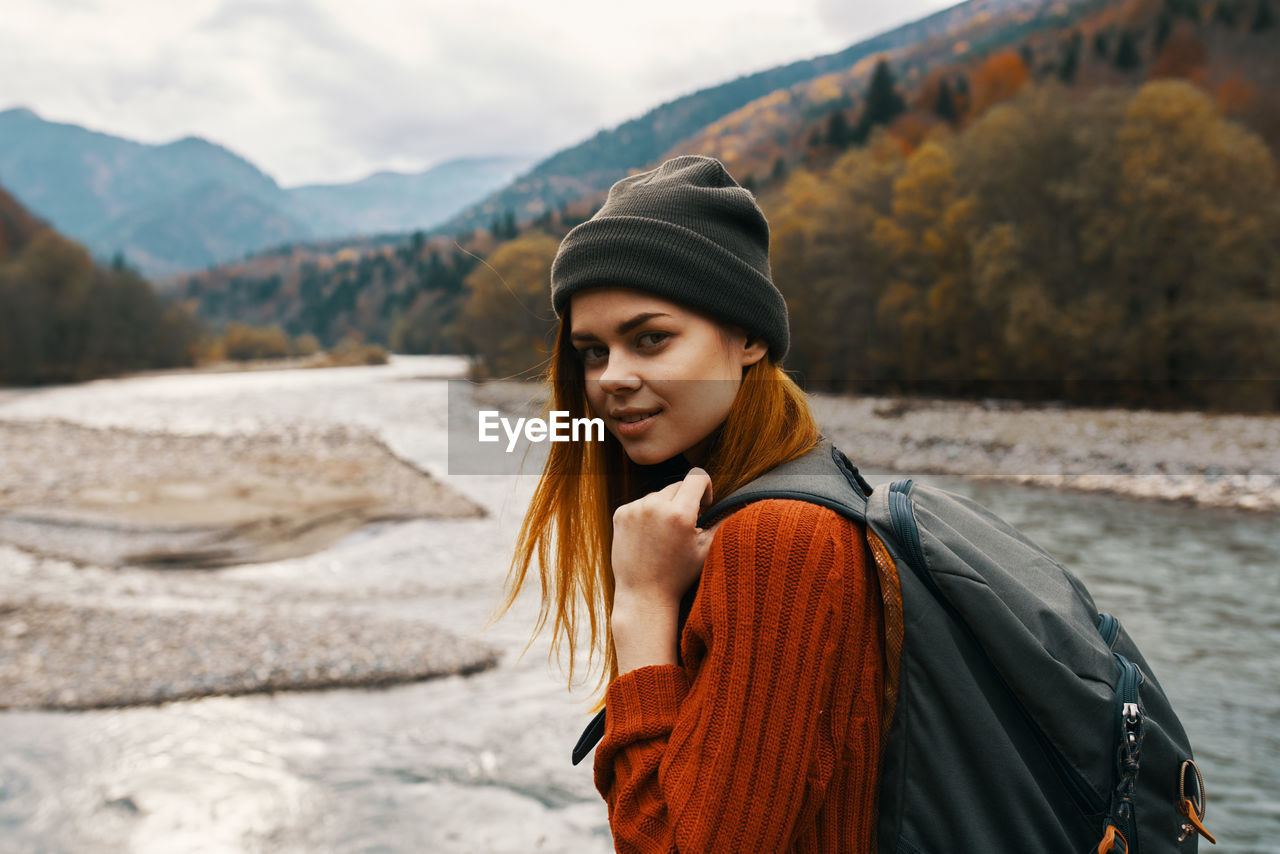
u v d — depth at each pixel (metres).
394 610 9.15
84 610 8.78
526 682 6.77
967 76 88.62
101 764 5.51
